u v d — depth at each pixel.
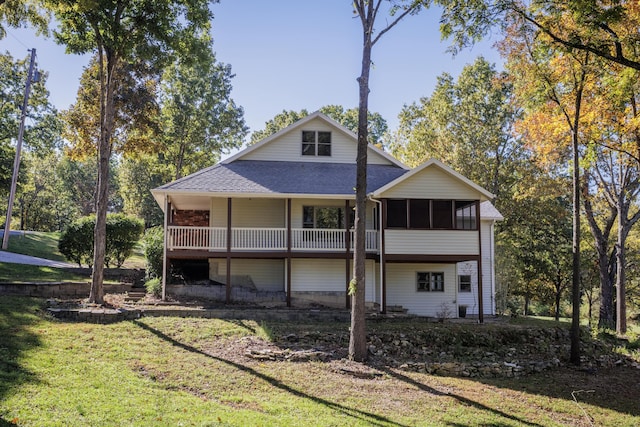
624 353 18.41
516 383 13.19
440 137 38.12
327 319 17.69
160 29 17.61
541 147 22.14
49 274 21.20
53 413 7.51
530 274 32.12
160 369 11.05
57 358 10.58
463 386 12.41
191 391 10.00
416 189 20.00
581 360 16.02
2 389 8.18
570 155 23.86
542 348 16.77
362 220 13.95
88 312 15.06
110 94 17.89
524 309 38.81
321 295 20.83
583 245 34.91
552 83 15.22
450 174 20.08
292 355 13.21
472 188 20.22
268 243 20.23
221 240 20.09
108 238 23.56
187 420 8.02
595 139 18.38
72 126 29.97
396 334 15.95
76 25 17.34
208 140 39.44
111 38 17.02
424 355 14.88
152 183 49.00
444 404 10.86
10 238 30.47
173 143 38.41
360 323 13.68
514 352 16.19
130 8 17.66
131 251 24.78
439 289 22.17
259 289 21.61
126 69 29.30
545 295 32.88
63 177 60.09
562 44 13.66
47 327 13.32
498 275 26.95
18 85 34.09
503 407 11.12
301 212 21.48
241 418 8.45
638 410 11.88
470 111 36.81
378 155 23.75
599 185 27.73
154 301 18.61
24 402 7.77
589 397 12.56
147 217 49.16
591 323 28.83
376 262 21.61
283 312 17.42
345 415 9.50
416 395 11.30
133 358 11.58
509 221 36.59
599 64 14.20
